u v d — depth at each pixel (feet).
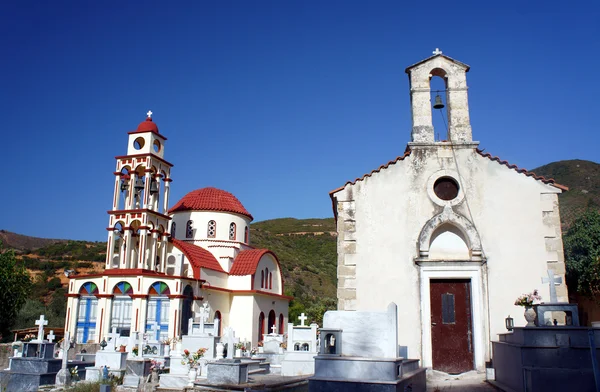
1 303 126.62
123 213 124.16
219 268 139.13
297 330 72.74
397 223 58.59
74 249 281.13
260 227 456.86
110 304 115.96
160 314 114.11
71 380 67.10
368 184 59.93
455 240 58.59
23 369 68.03
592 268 83.66
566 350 38.99
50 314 170.50
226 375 57.62
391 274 57.26
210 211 150.41
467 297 56.75
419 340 55.16
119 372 69.31
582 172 252.01
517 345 41.32
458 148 59.93
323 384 37.11
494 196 58.23
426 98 61.72
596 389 36.52
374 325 40.34
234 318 139.23
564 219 163.12
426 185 59.21
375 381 36.06
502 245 56.90
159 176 131.03
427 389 46.09
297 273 284.82
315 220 502.38
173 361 68.44
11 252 134.72
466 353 55.36
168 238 132.16
